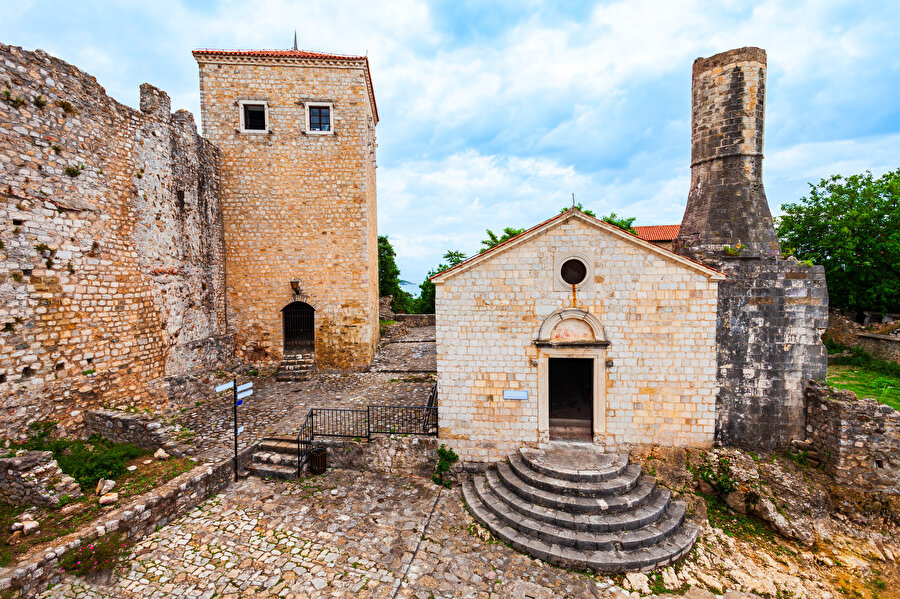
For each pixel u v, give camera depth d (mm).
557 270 10523
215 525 8891
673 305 10297
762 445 11266
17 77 9414
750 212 11477
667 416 10555
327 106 18578
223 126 18266
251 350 19000
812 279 11023
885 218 22109
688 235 12453
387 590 7309
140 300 12906
